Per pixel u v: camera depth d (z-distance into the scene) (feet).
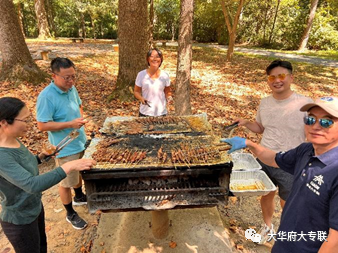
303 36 67.87
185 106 15.24
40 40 70.28
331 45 69.10
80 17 96.63
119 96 23.44
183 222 9.78
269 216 9.43
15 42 24.81
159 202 6.51
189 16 13.64
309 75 38.06
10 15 24.22
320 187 4.59
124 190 6.63
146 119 9.95
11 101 5.51
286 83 7.75
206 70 40.14
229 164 6.31
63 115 8.57
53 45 59.98
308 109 4.81
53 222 10.36
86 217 10.61
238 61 48.24
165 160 6.60
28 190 5.49
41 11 72.49
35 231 6.77
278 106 8.17
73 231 9.92
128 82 23.43
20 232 6.42
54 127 8.06
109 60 42.45
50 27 93.97
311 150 5.29
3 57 25.12
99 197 6.56
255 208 11.32
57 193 12.10
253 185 8.54
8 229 6.39
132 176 6.22
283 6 70.95
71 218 9.92
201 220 9.87
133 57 22.70
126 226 9.51
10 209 6.11
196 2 59.16
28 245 6.66
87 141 9.92
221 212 11.01
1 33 24.22
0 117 5.36
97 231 9.61
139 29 21.99
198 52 59.62
